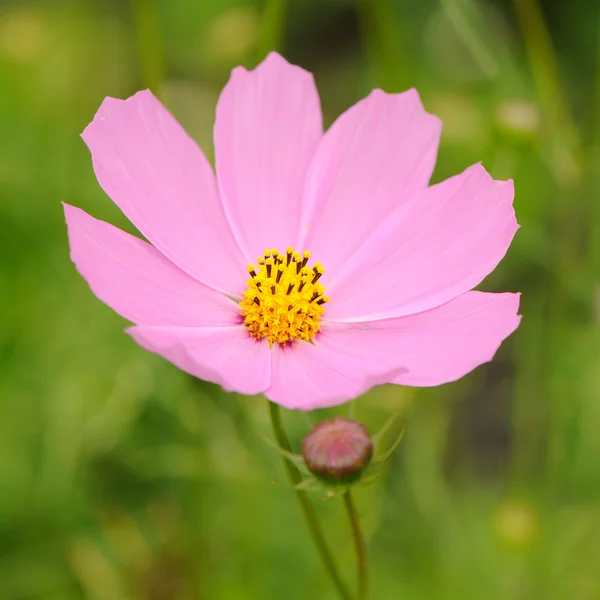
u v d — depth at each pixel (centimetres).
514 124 60
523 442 65
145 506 62
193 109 67
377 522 59
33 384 62
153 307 52
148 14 58
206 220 54
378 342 53
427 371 52
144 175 53
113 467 62
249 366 53
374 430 59
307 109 55
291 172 55
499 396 68
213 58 63
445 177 65
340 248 55
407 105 55
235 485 61
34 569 61
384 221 55
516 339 67
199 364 50
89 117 68
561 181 62
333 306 54
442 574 62
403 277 54
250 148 55
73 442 61
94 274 51
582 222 64
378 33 60
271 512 61
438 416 62
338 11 88
